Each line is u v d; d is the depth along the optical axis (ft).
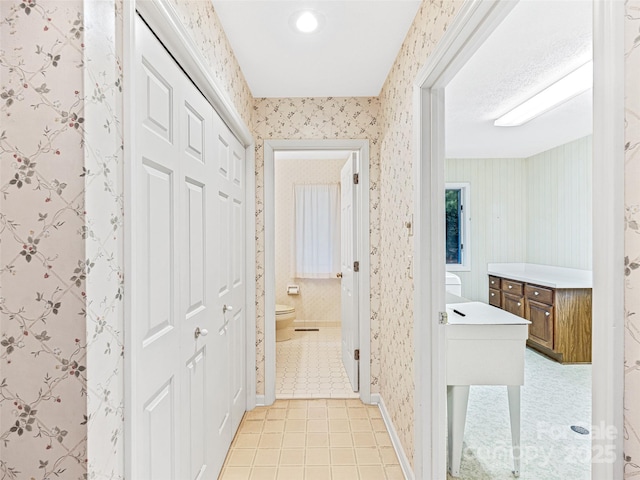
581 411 8.48
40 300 2.41
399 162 6.87
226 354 6.74
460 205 16.17
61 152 2.40
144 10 3.38
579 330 11.79
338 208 16.31
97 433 2.54
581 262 12.87
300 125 9.05
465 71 7.61
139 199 3.27
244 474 6.30
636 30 1.79
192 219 4.86
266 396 8.97
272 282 9.09
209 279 5.62
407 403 6.20
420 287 5.36
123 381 2.89
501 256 16.07
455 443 6.11
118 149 2.84
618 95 1.87
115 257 2.78
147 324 3.54
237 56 7.07
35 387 2.42
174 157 4.23
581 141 12.76
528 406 8.75
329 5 5.53
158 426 3.80
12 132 2.42
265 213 9.02
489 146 13.97
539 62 7.24
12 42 2.41
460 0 3.86
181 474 4.46
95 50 2.52
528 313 13.23
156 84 3.75
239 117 7.07
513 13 5.63
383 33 6.29
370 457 6.81
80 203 2.41
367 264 9.00
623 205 1.86
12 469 2.43
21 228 2.42
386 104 8.13
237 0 5.38
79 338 2.41
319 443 7.28
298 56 7.09
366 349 9.02
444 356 5.41
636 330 1.79
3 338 2.43
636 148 1.79
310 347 13.74
